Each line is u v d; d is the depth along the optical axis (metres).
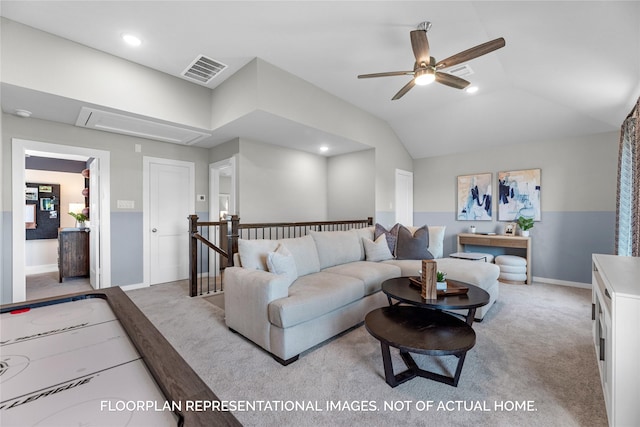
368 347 2.37
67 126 3.59
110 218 3.95
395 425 1.49
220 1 2.26
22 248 3.26
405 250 4.00
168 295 3.79
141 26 2.58
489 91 4.04
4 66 2.46
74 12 2.38
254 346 2.36
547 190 4.61
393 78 3.61
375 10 2.37
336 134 4.17
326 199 5.82
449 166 5.75
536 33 2.44
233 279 2.56
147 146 4.32
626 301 1.27
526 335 2.57
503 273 4.57
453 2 2.27
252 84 3.18
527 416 1.56
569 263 4.40
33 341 0.99
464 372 1.98
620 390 1.28
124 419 0.61
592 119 3.97
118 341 0.99
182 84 3.61
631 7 1.76
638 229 2.74
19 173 3.25
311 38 2.77
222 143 4.68
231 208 4.53
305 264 3.03
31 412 0.64
